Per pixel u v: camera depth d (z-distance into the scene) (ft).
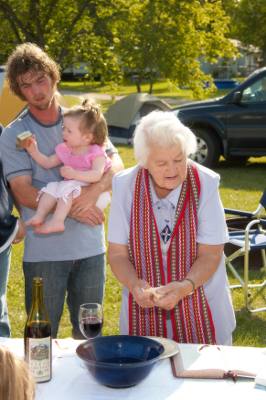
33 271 8.27
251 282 14.96
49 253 8.20
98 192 8.29
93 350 5.39
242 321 12.57
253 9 118.73
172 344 5.98
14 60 7.72
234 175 29.09
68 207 8.02
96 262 8.53
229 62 135.23
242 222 17.25
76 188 8.06
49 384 5.23
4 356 3.47
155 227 6.86
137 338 5.50
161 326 6.97
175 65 54.80
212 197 6.93
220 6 61.87
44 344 5.25
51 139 8.39
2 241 8.20
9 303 13.85
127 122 41.65
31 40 50.49
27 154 8.26
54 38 50.47
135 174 7.18
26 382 3.56
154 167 6.51
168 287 6.12
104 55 52.85
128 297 7.39
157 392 5.04
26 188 8.14
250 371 5.36
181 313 6.81
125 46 53.21
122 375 4.83
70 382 5.27
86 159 8.25
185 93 105.19
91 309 5.87
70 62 54.44
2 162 8.36
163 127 6.34
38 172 8.39
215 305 7.29
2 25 53.47
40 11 49.85
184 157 6.53
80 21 52.85
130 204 7.14
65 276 8.36
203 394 5.00
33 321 5.43
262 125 28.09
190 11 54.34
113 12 53.16
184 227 6.82
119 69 57.00
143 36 53.21
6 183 8.66
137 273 7.02
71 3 50.67
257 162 33.63
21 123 8.30
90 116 8.19
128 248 7.09
